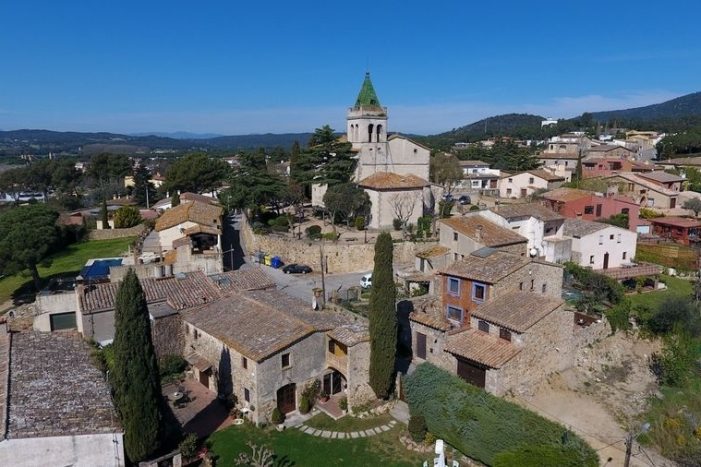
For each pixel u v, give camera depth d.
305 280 62.84
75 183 164.25
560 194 86.00
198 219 66.75
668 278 68.31
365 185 76.44
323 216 81.25
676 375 45.47
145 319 28.36
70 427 24.48
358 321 43.94
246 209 82.81
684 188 108.94
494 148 153.75
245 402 36.38
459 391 33.75
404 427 36.16
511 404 32.00
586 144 160.00
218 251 63.06
